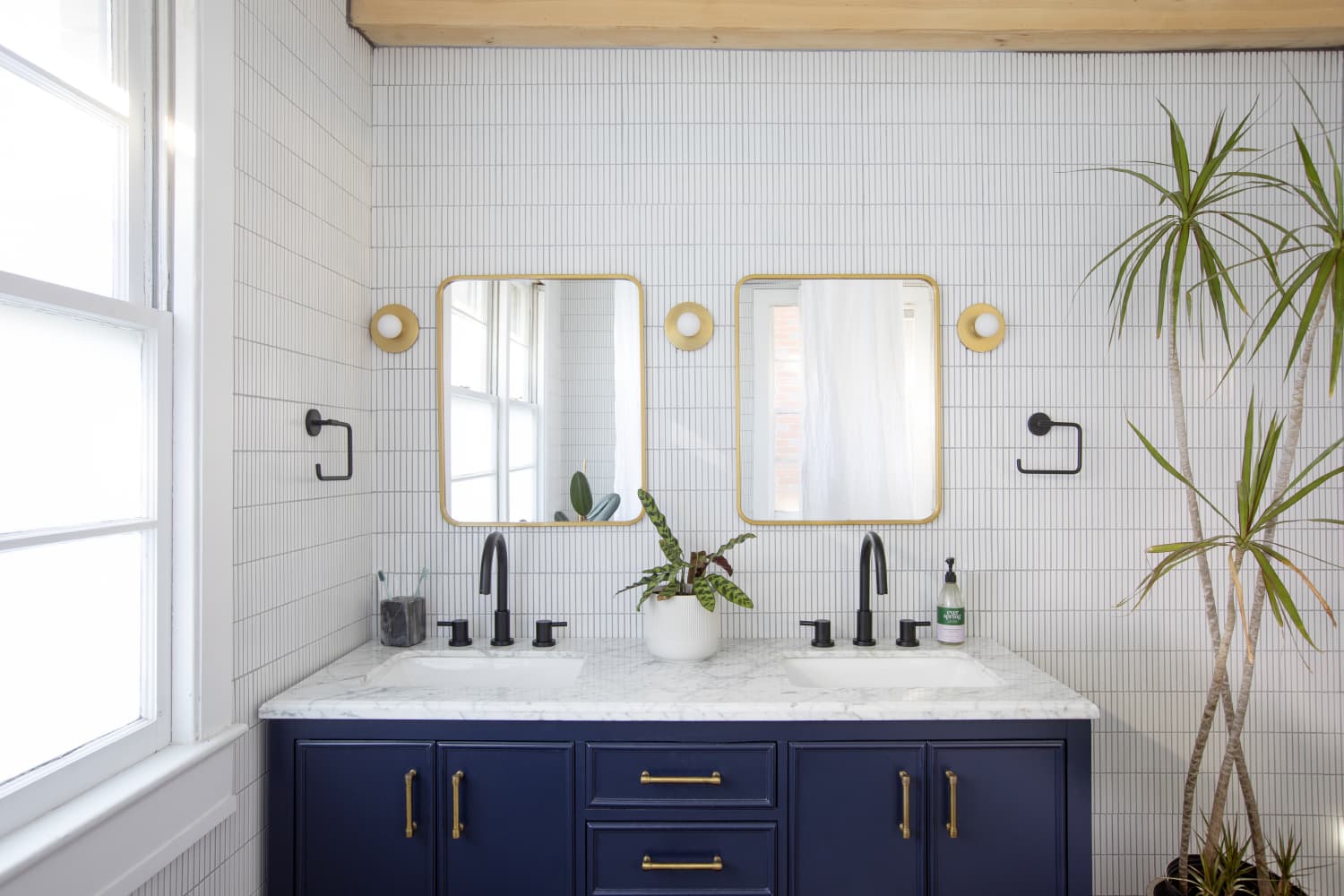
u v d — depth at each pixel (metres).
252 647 1.46
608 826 1.52
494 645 1.91
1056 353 2.04
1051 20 1.92
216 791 1.32
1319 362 2.02
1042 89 2.06
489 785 1.52
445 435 2.04
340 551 1.84
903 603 2.03
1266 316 2.03
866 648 1.91
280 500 1.56
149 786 1.12
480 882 1.52
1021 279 2.04
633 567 2.04
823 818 1.52
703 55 2.06
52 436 1.05
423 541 2.03
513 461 2.03
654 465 2.04
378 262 2.04
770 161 2.05
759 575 2.03
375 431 2.03
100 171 1.16
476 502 2.03
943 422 2.04
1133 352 2.04
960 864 1.52
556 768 1.52
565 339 2.04
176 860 1.25
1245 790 1.62
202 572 1.29
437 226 2.04
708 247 2.05
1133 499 2.03
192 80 1.28
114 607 1.17
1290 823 2.02
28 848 0.93
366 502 2.00
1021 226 2.05
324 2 1.77
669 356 2.04
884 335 2.04
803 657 1.87
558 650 1.90
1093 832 2.03
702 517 2.04
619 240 2.05
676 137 2.05
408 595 2.01
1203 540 1.64
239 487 1.42
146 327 1.21
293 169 1.62
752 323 2.04
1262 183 2.04
